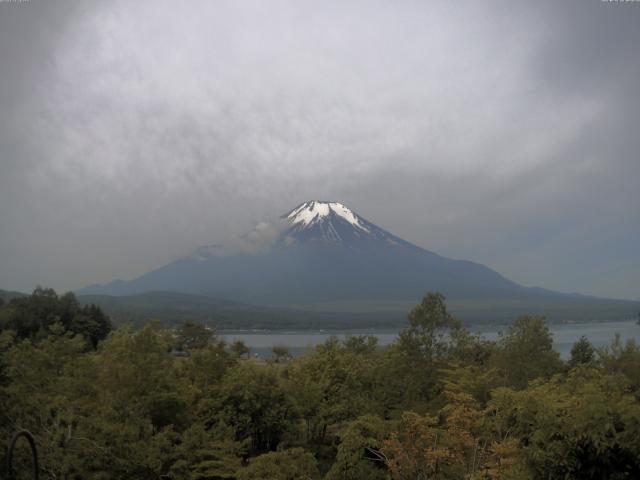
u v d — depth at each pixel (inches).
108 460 796.6
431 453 639.1
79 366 1143.0
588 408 486.9
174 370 1326.3
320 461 1206.3
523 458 519.8
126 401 1029.2
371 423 809.5
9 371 935.0
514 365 1168.2
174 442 1074.7
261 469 836.0
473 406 745.6
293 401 1277.1
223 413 1183.6
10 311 2519.7
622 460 468.4
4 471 716.7
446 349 1257.4
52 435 809.5
